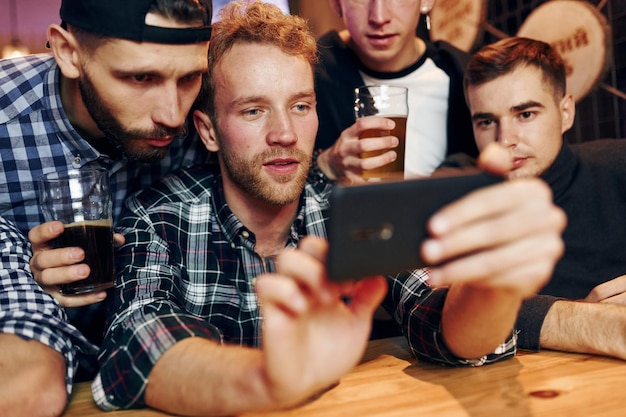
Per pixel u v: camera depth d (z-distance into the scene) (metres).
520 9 2.58
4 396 1.00
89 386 1.17
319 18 3.33
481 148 2.03
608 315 1.14
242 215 1.47
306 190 1.56
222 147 1.43
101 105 1.33
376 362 1.16
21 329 1.10
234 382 0.84
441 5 2.68
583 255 1.92
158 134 1.34
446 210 0.61
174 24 1.24
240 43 1.37
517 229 0.60
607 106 2.42
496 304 0.89
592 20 2.27
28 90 1.51
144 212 1.42
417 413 0.89
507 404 0.92
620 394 0.94
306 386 0.72
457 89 2.29
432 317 1.11
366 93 1.63
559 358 1.15
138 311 1.15
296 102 1.38
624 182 1.94
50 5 4.20
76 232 1.23
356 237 0.60
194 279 1.41
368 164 1.60
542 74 1.90
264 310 0.70
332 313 0.72
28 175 1.53
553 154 1.93
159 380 0.95
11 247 1.34
